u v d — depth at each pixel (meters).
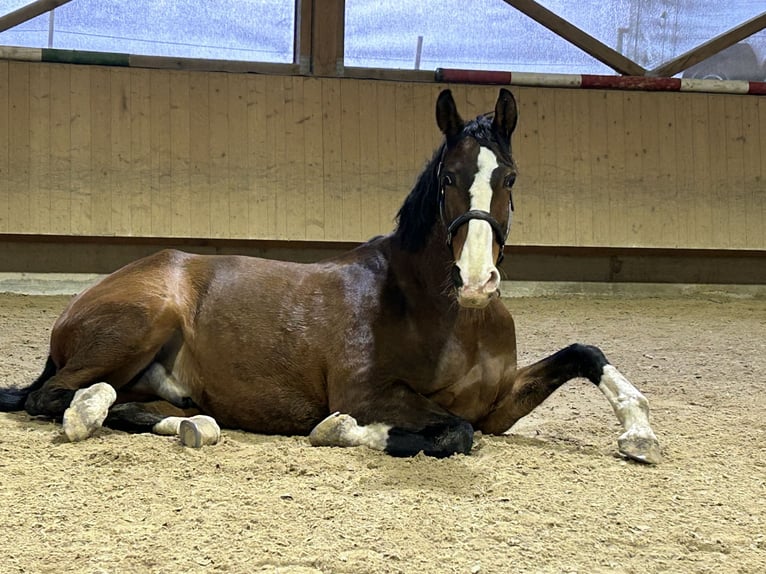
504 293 11.54
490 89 11.45
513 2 11.76
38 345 7.32
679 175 11.68
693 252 11.86
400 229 4.32
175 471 3.52
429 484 3.42
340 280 4.32
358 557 2.67
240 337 4.27
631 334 8.89
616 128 11.61
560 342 8.33
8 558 2.63
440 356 4.00
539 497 3.33
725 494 3.52
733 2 12.24
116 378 4.32
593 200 11.47
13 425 4.29
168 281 4.41
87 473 3.48
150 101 10.76
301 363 4.18
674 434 4.65
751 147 11.85
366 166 11.15
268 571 2.57
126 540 2.78
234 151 10.88
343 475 3.50
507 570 2.63
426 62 11.87
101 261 10.81
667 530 3.04
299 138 11.04
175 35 11.34
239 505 3.12
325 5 11.20
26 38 11.07
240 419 4.33
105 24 11.20
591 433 4.73
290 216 10.95
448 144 3.89
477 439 4.21
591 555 2.79
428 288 4.07
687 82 11.70
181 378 4.39
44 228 10.41
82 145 10.56
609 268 11.81
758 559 2.82
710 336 8.84
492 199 3.59
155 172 10.70
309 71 11.26
